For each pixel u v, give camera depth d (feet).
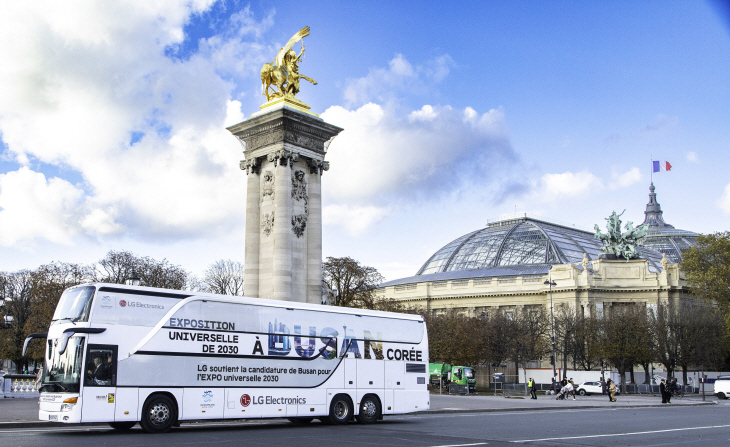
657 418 173.27
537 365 498.69
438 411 197.16
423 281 643.04
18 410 164.96
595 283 532.73
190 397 122.11
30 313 431.84
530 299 555.69
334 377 142.41
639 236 552.00
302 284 220.84
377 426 140.77
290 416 134.00
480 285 581.94
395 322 156.35
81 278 396.98
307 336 139.64
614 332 427.74
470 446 99.45
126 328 117.70
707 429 136.26
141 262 416.87
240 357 128.98
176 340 122.11
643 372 491.31
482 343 426.51
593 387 376.27
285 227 215.92
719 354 458.91
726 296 442.09
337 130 234.58
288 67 230.27
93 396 112.68
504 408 215.92
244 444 99.96
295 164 226.38
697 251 465.88
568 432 126.31
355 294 385.09
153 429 118.21
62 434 115.34
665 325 428.97
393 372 153.07
